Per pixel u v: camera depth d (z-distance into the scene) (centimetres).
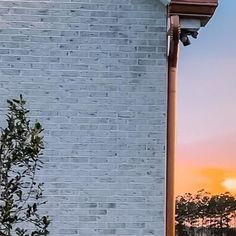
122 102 754
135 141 750
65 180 742
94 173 745
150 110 754
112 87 755
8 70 750
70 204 740
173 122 754
